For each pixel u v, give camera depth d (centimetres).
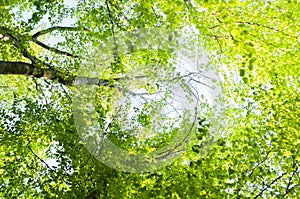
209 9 518
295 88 820
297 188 612
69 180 662
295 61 830
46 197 639
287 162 644
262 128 726
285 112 728
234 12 518
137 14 782
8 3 631
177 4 532
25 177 685
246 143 660
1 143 720
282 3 788
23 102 908
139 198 596
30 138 752
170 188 579
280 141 656
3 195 683
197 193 571
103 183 633
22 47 743
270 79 869
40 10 754
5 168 696
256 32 742
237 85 862
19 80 1009
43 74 717
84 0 888
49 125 736
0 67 627
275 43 816
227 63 880
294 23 798
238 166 630
